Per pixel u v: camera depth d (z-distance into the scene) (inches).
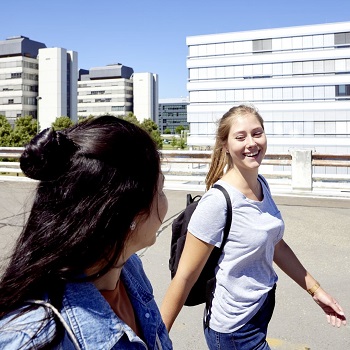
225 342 76.5
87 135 34.3
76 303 32.3
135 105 5344.5
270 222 77.0
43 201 33.0
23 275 31.2
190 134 2596.0
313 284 88.7
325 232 265.1
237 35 2472.9
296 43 2349.9
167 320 73.1
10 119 4025.6
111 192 32.8
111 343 32.4
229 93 2506.2
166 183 472.1
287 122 2359.7
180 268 75.1
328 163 408.5
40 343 29.5
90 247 32.1
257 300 76.6
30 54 4151.1
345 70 2258.9
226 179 79.7
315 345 126.5
